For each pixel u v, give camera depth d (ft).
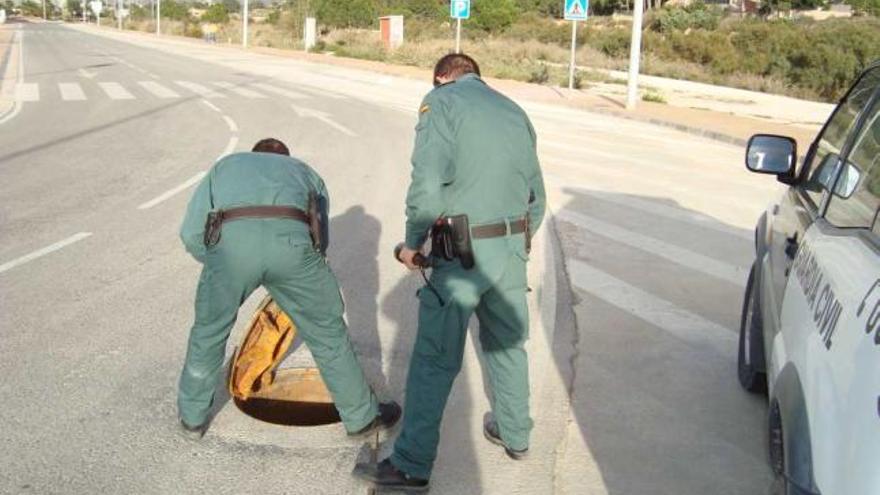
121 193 32.27
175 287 21.39
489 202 11.52
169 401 15.05
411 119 57.93
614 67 132.05
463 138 11.37
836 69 117.19
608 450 13.89
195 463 13.05
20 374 15.93
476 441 14.02
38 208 29.53
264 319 14.43
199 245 12.78
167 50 144.36
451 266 11.63
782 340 10.56
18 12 532.73
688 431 14.64
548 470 13.17
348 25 191.62
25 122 51.62
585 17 81.10
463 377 16.56
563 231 28.58
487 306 12.34
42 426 13.99
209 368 13.35
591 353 18.03
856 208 9.82
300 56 127.75
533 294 21.77
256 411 14.75
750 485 12.93
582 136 53.36
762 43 132.46
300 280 12.59
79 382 15.67
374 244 25.94
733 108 79.10
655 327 19.72
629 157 45.50
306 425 14.32
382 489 12.41
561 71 109.91
